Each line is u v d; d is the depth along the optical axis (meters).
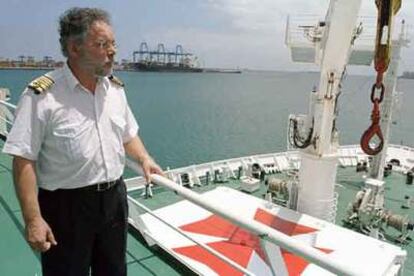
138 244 4.47
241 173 11.53
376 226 8.13
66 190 2.09
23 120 1.86
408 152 15.12
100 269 2.44
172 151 31.22
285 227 6.73
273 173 12.05
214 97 98.12
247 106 75.50
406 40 9.36
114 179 2.20
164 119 50.62
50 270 2.23
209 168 11.16
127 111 2.49
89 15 1.86
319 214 8.25
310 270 4.76
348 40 7.30
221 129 44.06
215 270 4.47
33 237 1.88
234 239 5.50
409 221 8.33
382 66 6.41
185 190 2.38
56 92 1.92
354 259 5.55
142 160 2.58
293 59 8.86
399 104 9.70
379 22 6.27
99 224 2.21
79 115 1.98
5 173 6.16
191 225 5.95
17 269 3.74
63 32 1.90
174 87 131.12
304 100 98.12
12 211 4.88
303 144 8.16
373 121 6.76
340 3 6.91
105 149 2.11
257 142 36.78
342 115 59.56
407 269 6.66
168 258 4.21
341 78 7.81
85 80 1.98
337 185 11.45
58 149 1.97
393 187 11.55
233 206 7.47
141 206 3.66
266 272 4.64
